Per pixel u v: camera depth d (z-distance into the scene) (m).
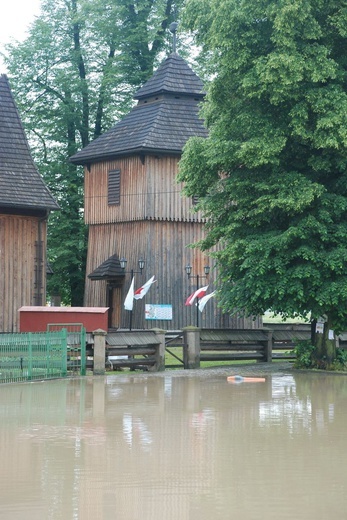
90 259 53.84
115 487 12.41
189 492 12.10
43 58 59.41
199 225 51.38
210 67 33.44
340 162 31.30
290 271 31.05
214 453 15.05
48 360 29.95
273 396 24.12
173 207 50.53
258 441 16.31
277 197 31.05
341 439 16.55
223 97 32.84
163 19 58.94
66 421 19.02
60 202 58.97
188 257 50.84
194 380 29.33
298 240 31.33
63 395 24.47
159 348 33.44
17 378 28.78
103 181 52.97
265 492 12.10
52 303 53.12
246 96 31.62
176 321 50.09
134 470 13.58
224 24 31.06
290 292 30.81
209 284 51.25
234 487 12.41
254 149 30.69
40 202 41.75
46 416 19.88
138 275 50.22
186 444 15.97
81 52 59.38
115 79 58.03
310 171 32.53
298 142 32.16
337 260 30.50
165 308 49.78
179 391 25.48
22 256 41.66
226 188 32.44
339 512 11.04
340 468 13.77
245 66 31.66
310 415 20.06
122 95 60.69
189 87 52.47
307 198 30.22
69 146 59.56
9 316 41.12
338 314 32.00
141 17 59.72
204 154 32.69
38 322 34.94
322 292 31.11
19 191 41.53
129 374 31.89
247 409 21.17
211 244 34.19
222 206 33.19
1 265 41.12
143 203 50.09
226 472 13.44
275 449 15.46
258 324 52.41
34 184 42.31
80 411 20.77
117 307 51.72
